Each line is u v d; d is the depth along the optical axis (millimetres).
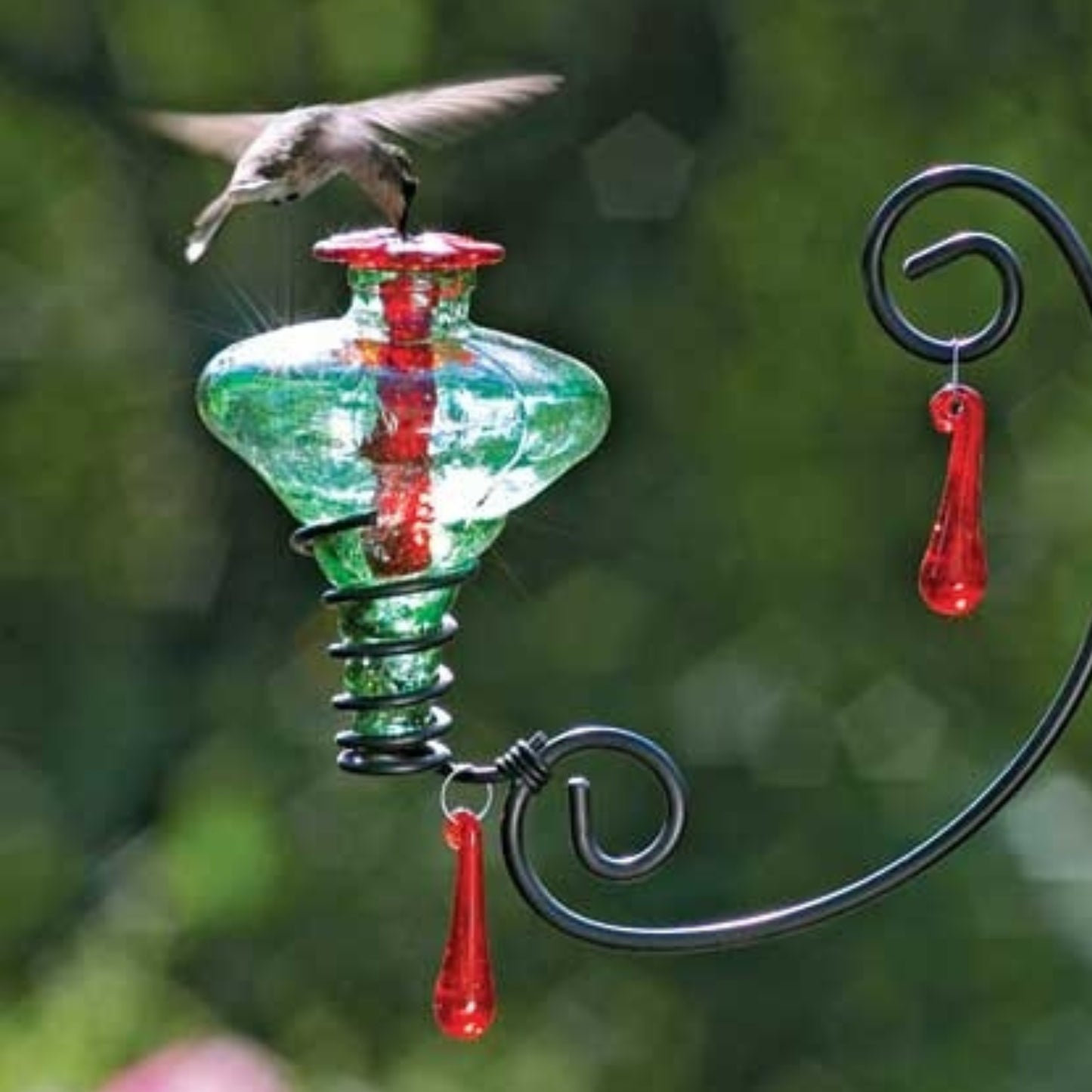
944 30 14055
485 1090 12703
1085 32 14031
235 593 14281
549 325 13930
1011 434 13898
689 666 13758
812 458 13953
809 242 14008
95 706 14070
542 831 13180
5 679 14180
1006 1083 12688
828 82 14047
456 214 13859
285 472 4629
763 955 13180
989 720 13656
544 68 14070
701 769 13523
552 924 4676
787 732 13625
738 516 13906
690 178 14031
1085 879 13055
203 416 4703
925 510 13906
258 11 14398
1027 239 13922
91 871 13422
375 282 4594
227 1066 9203
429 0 14203
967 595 4785
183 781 13578
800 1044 13055
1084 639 4801
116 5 14523
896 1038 13008
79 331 14492
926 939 13062
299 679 13906
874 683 13734
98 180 14523
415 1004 12789
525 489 4688
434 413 4555
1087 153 14047
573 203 13953
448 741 13484
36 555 14375
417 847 13078
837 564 13930
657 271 14000
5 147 14523
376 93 14266
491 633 13711
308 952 12812
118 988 11938
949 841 4785
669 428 13977
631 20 14031
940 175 4824
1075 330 13883
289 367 4590
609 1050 13000
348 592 4629
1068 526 13797
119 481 14430
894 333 4863
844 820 13406
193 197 14375
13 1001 12438
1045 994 12906
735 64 14078
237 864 12859
